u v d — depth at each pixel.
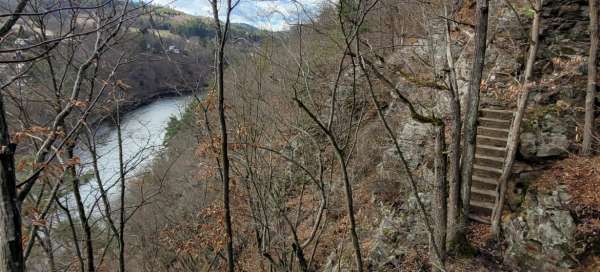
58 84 5.18
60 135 4.47
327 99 8.92
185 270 9.00
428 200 9.13
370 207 10.77
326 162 9.95
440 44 10.74
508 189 8.57
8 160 2.81
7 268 2.76
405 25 9.00
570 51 9.76
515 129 7.56
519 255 7.34
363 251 9.38
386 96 12.69
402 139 10.97
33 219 4.55
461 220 7.51
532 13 10.41
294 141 8.10
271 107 7.86
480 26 6.50
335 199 10.08
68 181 5.84
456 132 6.91
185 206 10.41
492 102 10.88
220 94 4.20
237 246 8.05
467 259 7.44
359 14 5.41
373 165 11.66
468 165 7.30
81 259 5.39
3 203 2.78
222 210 6.97
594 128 8.41
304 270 5.20
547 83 8.37
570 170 8.00
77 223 7.71
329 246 9.89
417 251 8.45
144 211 10.49
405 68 10.77
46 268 7.15
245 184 6.61
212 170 6.86
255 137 6.88
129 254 10.27
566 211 7.14
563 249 6.82
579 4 9.76
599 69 9.12
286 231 7.65
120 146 5.68
